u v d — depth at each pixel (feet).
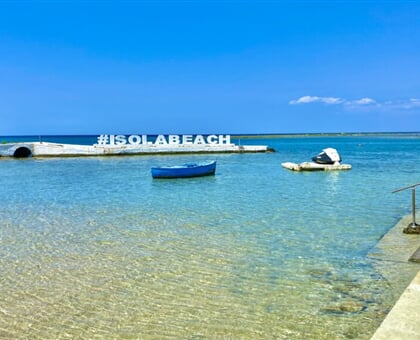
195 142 189.57
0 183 88.48
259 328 22.13
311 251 35.99
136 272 31.27
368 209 54.95
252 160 152.97
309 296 26.25
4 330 22.39
